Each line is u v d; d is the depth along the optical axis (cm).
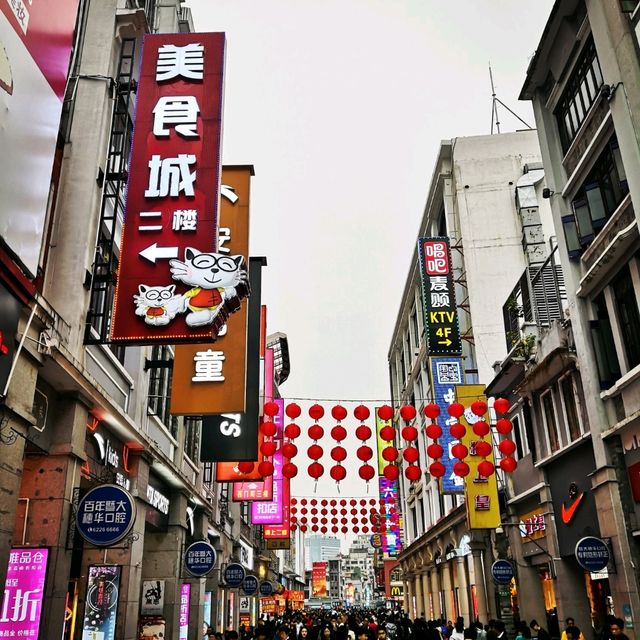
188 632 1739
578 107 1420
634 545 1112
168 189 1022
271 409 1373
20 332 755
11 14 681
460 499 2609
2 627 789
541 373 1502
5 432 712
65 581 877
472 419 1950
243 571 2109
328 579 12962
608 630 1134
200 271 941
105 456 1105
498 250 2727
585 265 1351
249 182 1353
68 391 935
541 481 1566
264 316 2392
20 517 872
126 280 959
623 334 1214
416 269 3459
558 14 1420
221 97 1109
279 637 1366
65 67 822
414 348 3772
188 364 1252
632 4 1147
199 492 1866
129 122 1336
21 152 684
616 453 1180
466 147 2928
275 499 2597
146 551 1523
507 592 1917
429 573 3456
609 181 1262
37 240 715
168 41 1172
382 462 4050
